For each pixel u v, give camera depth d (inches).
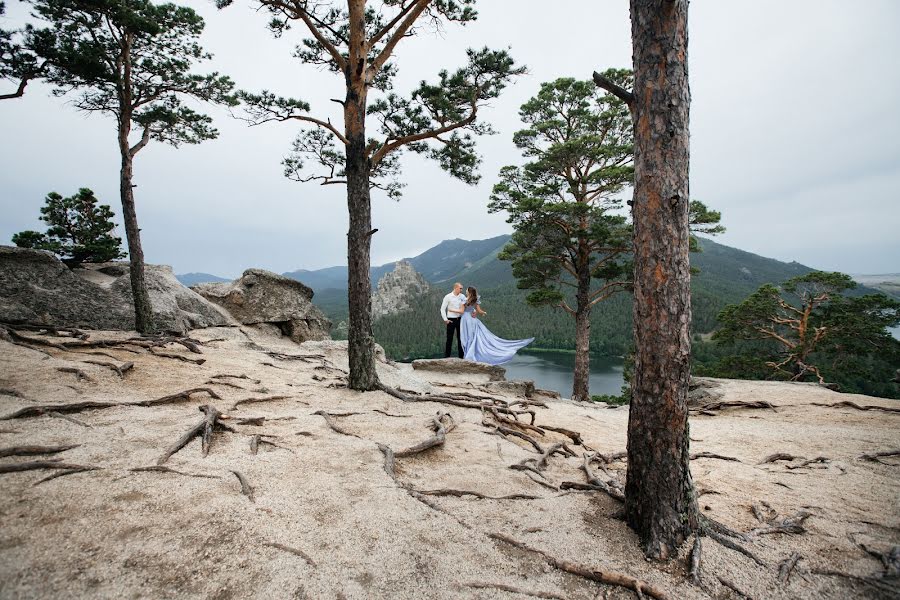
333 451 165.8
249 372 305.4
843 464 209.9
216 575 87.4
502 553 110.3
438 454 186.7
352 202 286.2
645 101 121.5
